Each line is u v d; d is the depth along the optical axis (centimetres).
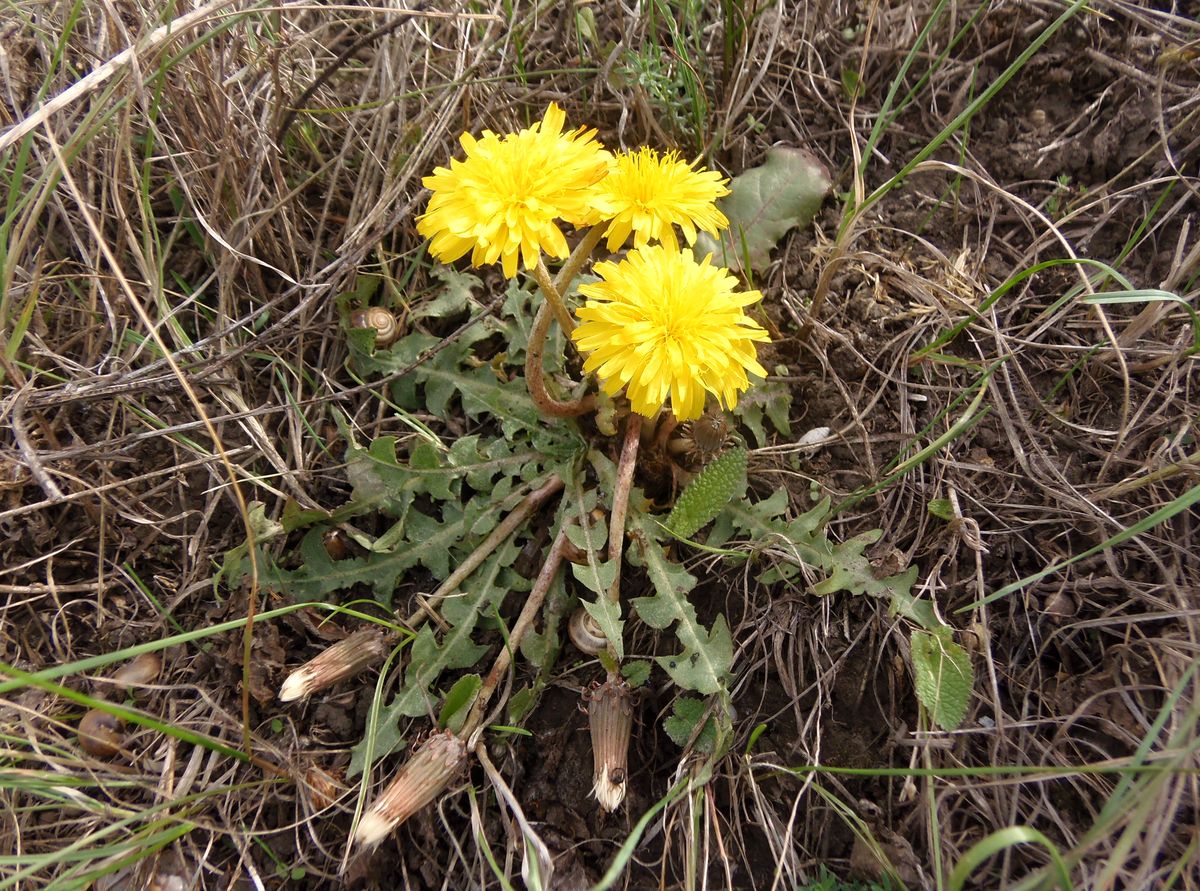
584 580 19
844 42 27
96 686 20
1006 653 20
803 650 20
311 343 24
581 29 27
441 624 21
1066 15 19
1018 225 25
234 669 21
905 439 22
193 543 22
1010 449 22
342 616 22
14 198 20
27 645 21
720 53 27
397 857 19
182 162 24
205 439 23
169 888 19
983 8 25
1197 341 20
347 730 20
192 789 19
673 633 21
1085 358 22
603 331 18
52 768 19
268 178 25
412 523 22
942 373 23
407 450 24
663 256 18
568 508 22
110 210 23
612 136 27
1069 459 21
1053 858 14
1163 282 22
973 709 19
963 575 21
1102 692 18
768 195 25
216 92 22
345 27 27
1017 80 26
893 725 19
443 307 24
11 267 19
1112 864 15
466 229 17
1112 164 24
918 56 26
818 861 19
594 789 18
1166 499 20
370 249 25
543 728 20
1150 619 19
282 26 25
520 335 24
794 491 22
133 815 17
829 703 20
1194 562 19
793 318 24
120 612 21
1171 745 16
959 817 19
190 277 24
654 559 21
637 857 19
